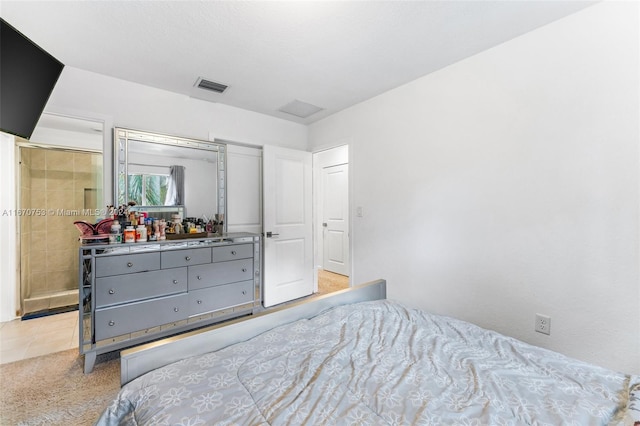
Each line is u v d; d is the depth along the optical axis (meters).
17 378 1.75
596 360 1.54
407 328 1.27
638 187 1.43
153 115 2.51
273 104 2.93
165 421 0.70
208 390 0.81
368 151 2.82
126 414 0.81
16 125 1.42
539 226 1.75
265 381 0.86
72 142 2.33
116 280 1.90
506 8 1.54
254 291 2.64
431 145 2.29
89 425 1.37
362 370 0.94
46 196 2.51
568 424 0.69
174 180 2.62
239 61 2.08
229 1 1.46
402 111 2.50
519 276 1.83
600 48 1.52
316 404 0.77
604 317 1.52
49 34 1.74
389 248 2.63
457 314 2.15
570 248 1.63
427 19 1.62
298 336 1.16
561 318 1.66
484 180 1.99
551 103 1.69
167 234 2.33
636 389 0.78
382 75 2.31
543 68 1.71
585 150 1.57
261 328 1.23
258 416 0.72
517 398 0.79
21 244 2.55
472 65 2.03
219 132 2.90
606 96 1.51
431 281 2.31
